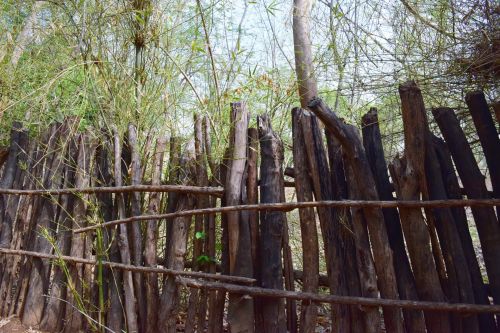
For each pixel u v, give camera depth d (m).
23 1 4.32
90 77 3.43
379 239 2.27
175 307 2.58
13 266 3.10
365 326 2.28
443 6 3.16
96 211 2.78
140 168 2.81
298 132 2.49
